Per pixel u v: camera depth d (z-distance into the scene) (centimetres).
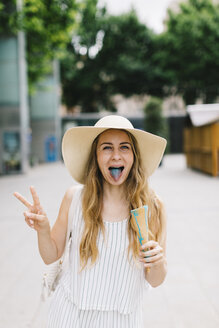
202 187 997
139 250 130
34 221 136
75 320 135
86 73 3228
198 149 1459
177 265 385
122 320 135
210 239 483
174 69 2867
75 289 138
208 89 3136
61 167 1981
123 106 4156
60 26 1369
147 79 3148
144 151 153
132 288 137
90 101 3453
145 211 127
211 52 2638
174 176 1319
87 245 135
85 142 151
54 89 2372
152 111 2147
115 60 3175
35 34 1434
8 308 288
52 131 2389
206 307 285
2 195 930
